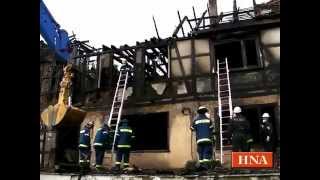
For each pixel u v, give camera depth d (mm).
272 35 13703
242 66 14547
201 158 10141
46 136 15117
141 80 14883
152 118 15266
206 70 14102
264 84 13297
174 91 14289
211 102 13617
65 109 12516
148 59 16016
